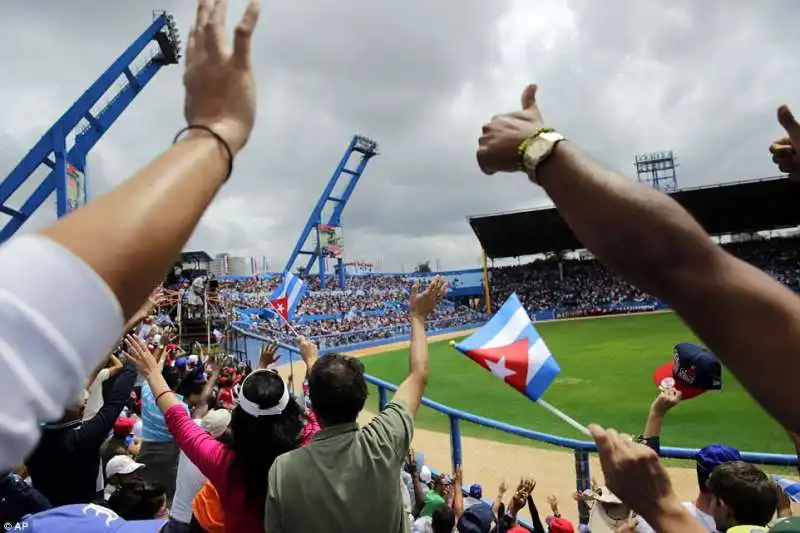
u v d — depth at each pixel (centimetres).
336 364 254
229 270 6750
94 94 2616
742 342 98
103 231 82
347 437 246
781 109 139
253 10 116
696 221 105
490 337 255
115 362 519
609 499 331
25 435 73
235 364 1862
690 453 470
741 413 1312
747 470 275
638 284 108
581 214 109
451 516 396
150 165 98
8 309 70
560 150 114
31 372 72
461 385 2059
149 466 496
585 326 4572
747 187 4803
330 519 229
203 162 101
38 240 78
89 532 280
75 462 368
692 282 100
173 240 89
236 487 280
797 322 96
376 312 6109
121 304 81
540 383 244
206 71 113
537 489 849
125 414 730
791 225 5422
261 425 274
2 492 338
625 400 1628
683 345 304
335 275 6925
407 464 623
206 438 304
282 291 1430
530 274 7531
